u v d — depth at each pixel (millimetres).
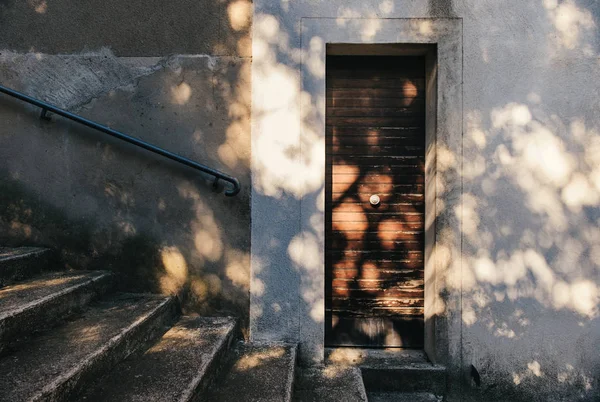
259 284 2939
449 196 2936
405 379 2965
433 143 3018
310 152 2928
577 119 2928
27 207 3043
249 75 2967
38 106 2855
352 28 2924
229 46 2967
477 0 2934
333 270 3244
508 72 2934
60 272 2953
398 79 3219
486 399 2943
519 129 2938
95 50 3008
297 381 2699
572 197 2930
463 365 2947
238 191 2889
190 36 2979
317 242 2924
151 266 2998
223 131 2975
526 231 2939
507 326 2945
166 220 2998
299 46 2924
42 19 3025
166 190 2998
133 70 3000
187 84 2988
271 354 2732
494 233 2936
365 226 3232
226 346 2637
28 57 3027
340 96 3232
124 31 3000
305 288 2928
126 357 2230
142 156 3004
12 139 3039
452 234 2932
